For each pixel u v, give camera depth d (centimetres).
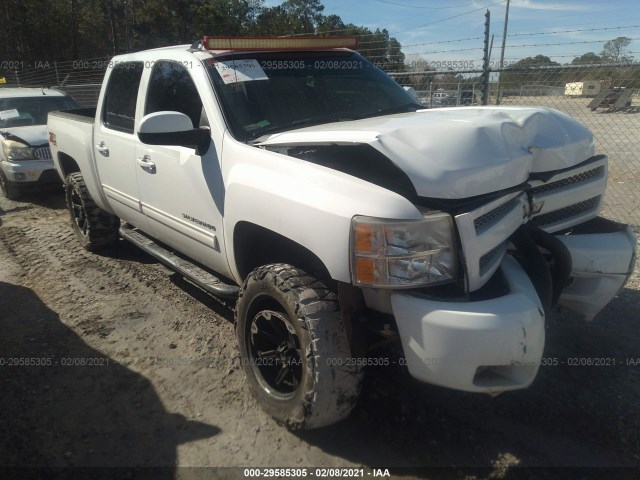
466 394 324
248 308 305
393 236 231
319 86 380
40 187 810
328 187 255
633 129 1222
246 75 358
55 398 330
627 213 668
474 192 248
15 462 276
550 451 277
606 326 395
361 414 308
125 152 428
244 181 298
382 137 254
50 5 3988
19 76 2767
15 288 493
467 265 235
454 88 963
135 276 513
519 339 229
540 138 303
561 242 289
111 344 391
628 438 285
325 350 258
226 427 302
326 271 280
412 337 235
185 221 369
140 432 300
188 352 378
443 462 273
